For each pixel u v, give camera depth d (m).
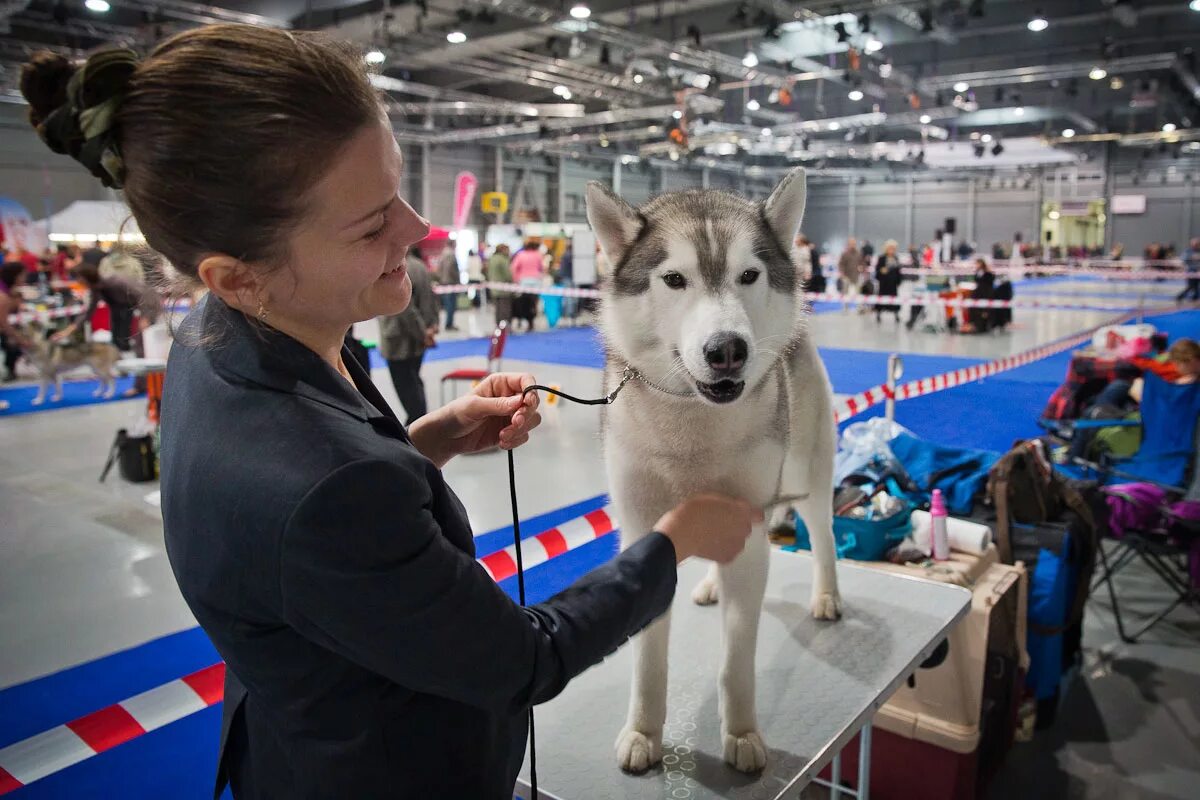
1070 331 14.75
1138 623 3.88
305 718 0.84
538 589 3.78
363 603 0.74
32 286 13.29
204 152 0.73
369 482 0.74
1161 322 13.66
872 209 41.31
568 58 18.41
